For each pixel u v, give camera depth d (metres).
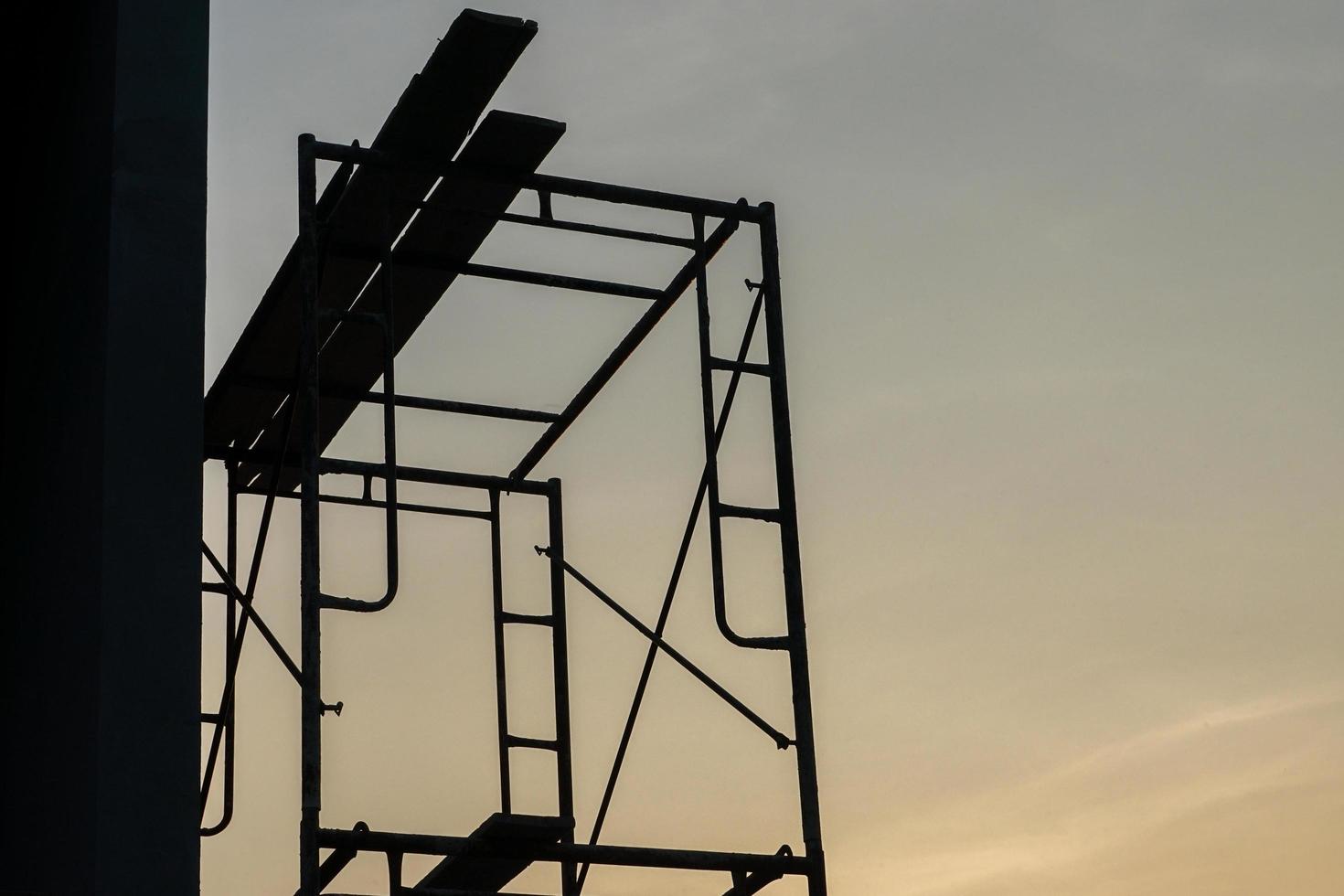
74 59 8.02
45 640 7.67
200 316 6.93
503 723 11.43
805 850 8.32
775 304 9.12
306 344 8.12
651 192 9.12
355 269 9.34
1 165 10.14
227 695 10.40
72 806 6.72
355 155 8.59
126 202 6.95
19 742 8.23
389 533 8.07
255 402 10.58
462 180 8.88
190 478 6.74
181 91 7.17
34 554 8.16
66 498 7.37
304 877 7.42
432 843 7.75
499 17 8.14
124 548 6.59
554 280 9.62
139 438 6.72
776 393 9.02
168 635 6.55
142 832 6.31
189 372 6.87
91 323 7.11
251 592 9.99
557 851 7.98
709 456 8.82
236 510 11.12
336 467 8.07
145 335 6.84
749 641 8.61
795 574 8.76
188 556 6.66
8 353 9.66
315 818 7.51
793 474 8.92
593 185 9.05
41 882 7.27
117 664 6.46
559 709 11.42
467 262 9.52
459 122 8.67
